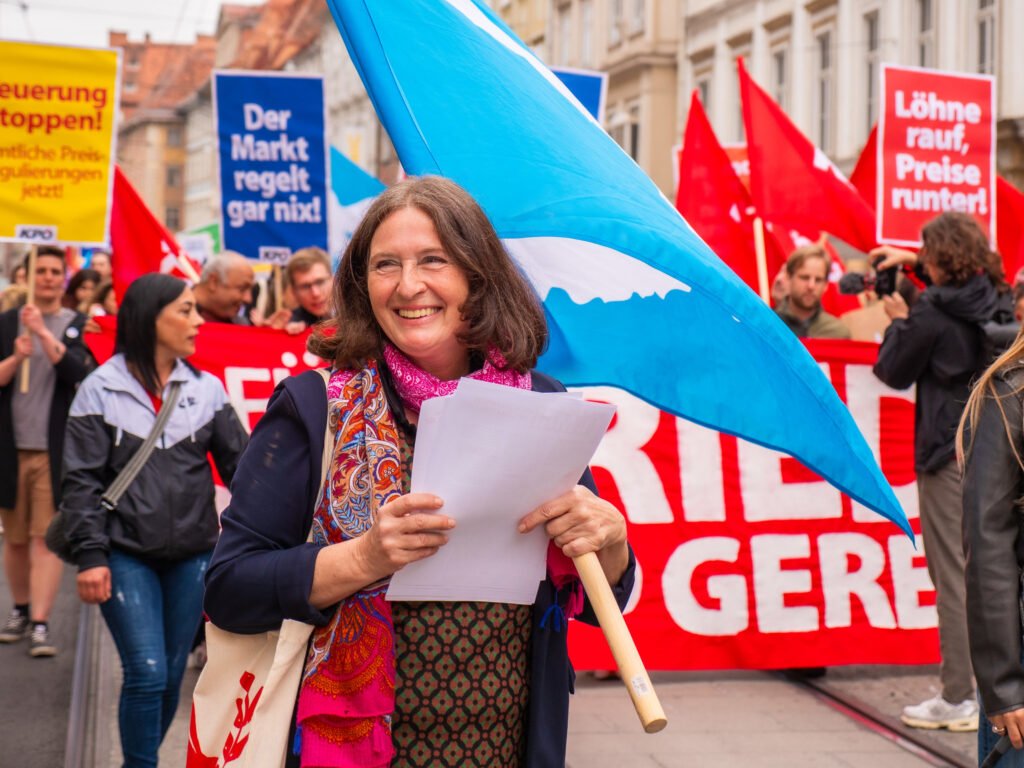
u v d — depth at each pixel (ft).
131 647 13.21
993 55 59.00
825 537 19.97
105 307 29.35
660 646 19.47
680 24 95.61
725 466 19.74
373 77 9.11
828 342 20.20
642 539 19.51
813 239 29.91
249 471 7.24
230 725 7.44
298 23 225.15
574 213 8.91
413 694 7.09
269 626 7.08
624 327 9.00
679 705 18.86
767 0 81.97
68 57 22.24
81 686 20.07
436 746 7.13
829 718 18.22
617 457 19.53
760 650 19.74
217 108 26.71
